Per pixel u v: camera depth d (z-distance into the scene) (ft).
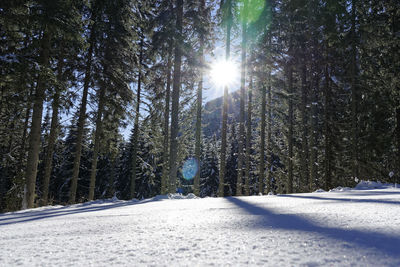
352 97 45.06
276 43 49.65
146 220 7.42
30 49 30.66
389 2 44.37
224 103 42.24
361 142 47.88
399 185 23.67
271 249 3.52
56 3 28.94
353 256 3.03
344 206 8.29
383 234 4.03
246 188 49.16
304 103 48.11
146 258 3.39
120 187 98.22
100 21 40.88
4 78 28.07
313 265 2.80
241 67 44.62
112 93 43.73
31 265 3.24
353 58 44.57
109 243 4.46
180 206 12.01
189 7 41.24
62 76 38.06
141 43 57.26
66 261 3.38
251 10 46.14
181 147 50.44
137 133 56.39
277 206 9.71
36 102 31.12
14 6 27.91
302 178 46.11
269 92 54.34
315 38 47.37
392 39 41.65
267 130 64.64
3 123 47.37
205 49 46.75
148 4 47.88
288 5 48.03
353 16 43.78
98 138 42.11
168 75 49.93
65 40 34.17
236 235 4.57
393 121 51.24
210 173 122.42
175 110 36.94
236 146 119.65
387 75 43.80
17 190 38.81
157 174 91.40
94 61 40.27
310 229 4.74
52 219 10.62
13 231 7.02
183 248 3.82
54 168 93.45
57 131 40.40
